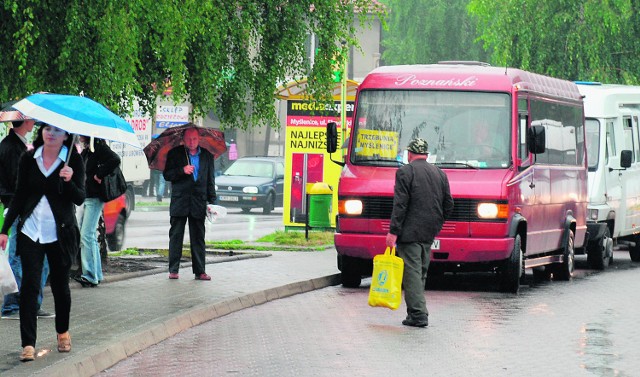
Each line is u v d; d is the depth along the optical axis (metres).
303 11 26.52
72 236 13.94
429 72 25.42
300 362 14.86
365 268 24.94
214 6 24.31
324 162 39.41
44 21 19.16
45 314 16.94
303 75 26.89
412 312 18.58
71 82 19.69
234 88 25.62
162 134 23.20
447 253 23.91
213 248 31.70
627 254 38.72
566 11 57.09
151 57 24.31
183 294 20.36
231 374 13.93
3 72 19.22
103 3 19.30
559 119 28.48
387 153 24.97
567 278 28.14
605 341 17.25
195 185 22.72
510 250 23.92
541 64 57.50
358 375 14.00
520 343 16.89
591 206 31.56
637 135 35.09
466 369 14.55
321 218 36.19
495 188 23.88
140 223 46.75
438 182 18.92
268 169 59.72
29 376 12.32
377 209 24.12
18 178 13.87
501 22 57.94
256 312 19.94
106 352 14.38
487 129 24.81
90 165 20.66
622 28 57.09
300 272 25.33
